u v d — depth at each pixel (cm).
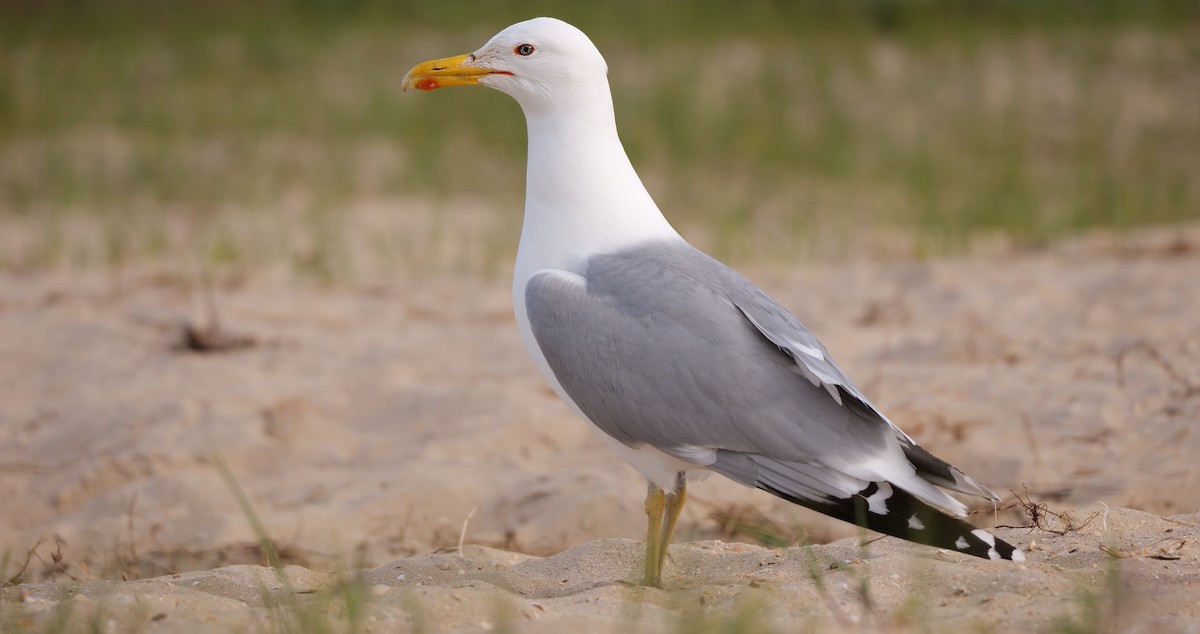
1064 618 555
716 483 964
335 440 1078
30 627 596
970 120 2700
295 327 1395
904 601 609
